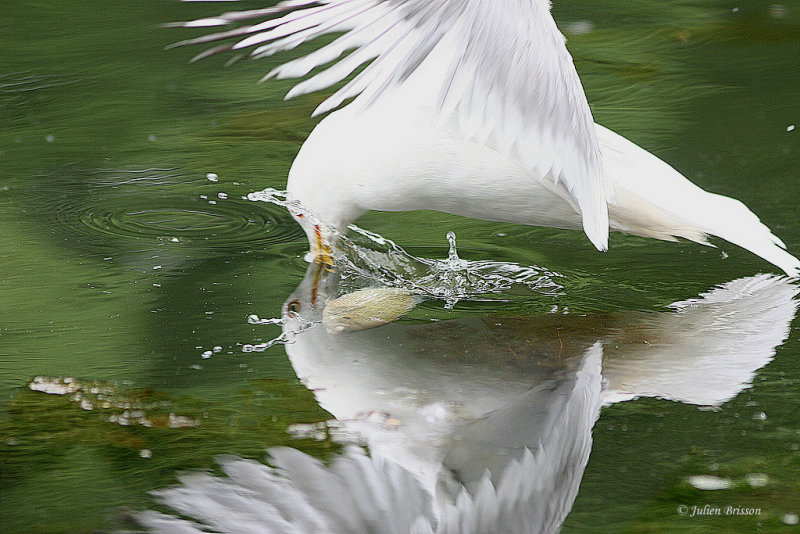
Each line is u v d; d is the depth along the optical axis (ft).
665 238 25.13
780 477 16.26
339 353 20.90
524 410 18.49
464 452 17.24
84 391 19.39
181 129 35.24
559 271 25.39
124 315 22.80
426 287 24.53
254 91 38.60
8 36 43.78
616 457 16.94
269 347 21.21
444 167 23.48
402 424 18.13
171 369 20.25
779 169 30.42
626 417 18.15
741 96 36.65
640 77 38.96
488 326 22.18
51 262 25.72
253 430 17.95
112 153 33.27
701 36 43.32
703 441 17.31
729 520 15.21
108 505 15.88
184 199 30.07
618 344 21.08
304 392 19.24
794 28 43.65
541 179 21.45
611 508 15.58
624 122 34.63
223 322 22.47
